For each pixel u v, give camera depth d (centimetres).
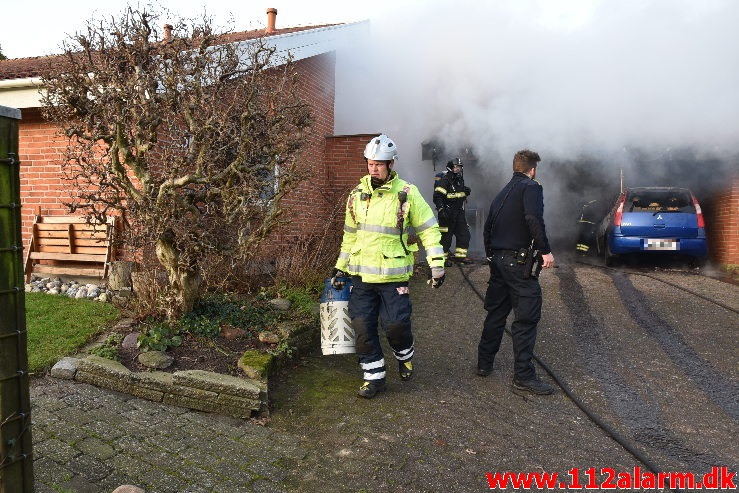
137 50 402
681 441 341
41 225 613
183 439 324
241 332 454
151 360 393
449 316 625
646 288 746
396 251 388
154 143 405
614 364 476
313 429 349
